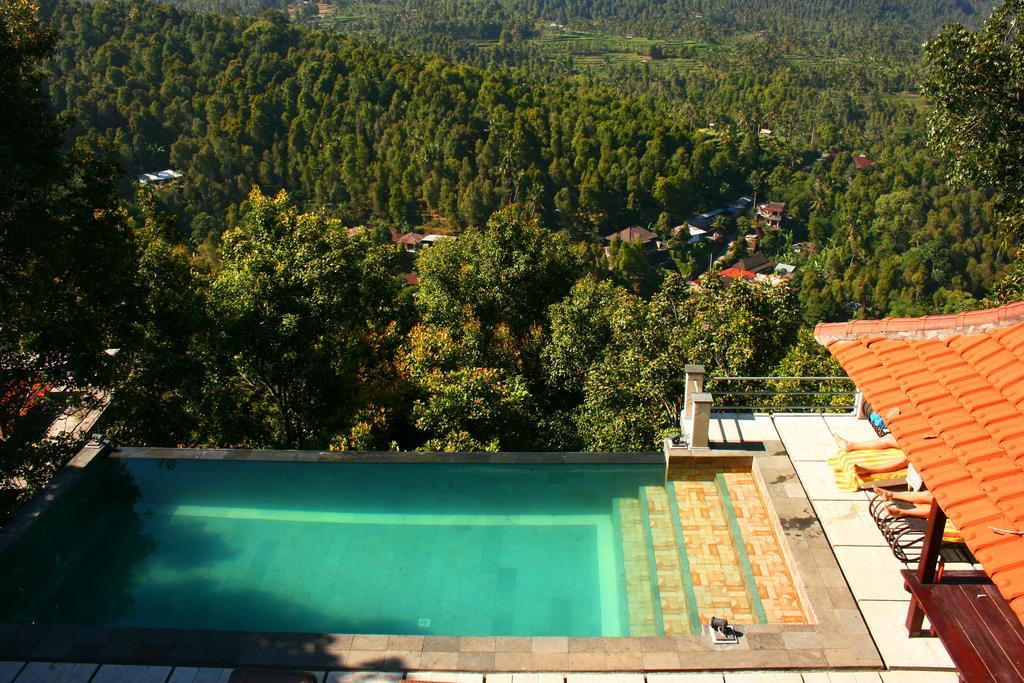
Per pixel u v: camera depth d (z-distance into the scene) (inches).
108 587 318.0
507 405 568.7
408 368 625.9
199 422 614.9
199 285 621.9
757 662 246.1
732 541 326.3
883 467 328.5
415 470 390.3
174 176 4227.4
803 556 293.1
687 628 283.6
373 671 247.9
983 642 208.7
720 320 633.0
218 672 249.8
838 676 241.1
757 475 352.2
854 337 286.0
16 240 420.8
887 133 6525.6
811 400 584.7
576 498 378.9
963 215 4330.7
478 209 3988.7
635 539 343.9
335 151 4313.5
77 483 372.8
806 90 7396.7
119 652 256.7
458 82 4874.5
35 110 429.4
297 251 579.8
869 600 269.6
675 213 4485.7
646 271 3690.9
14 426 472.1
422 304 821.2
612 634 292.2
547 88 5344.5
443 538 354.9
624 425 572.1
